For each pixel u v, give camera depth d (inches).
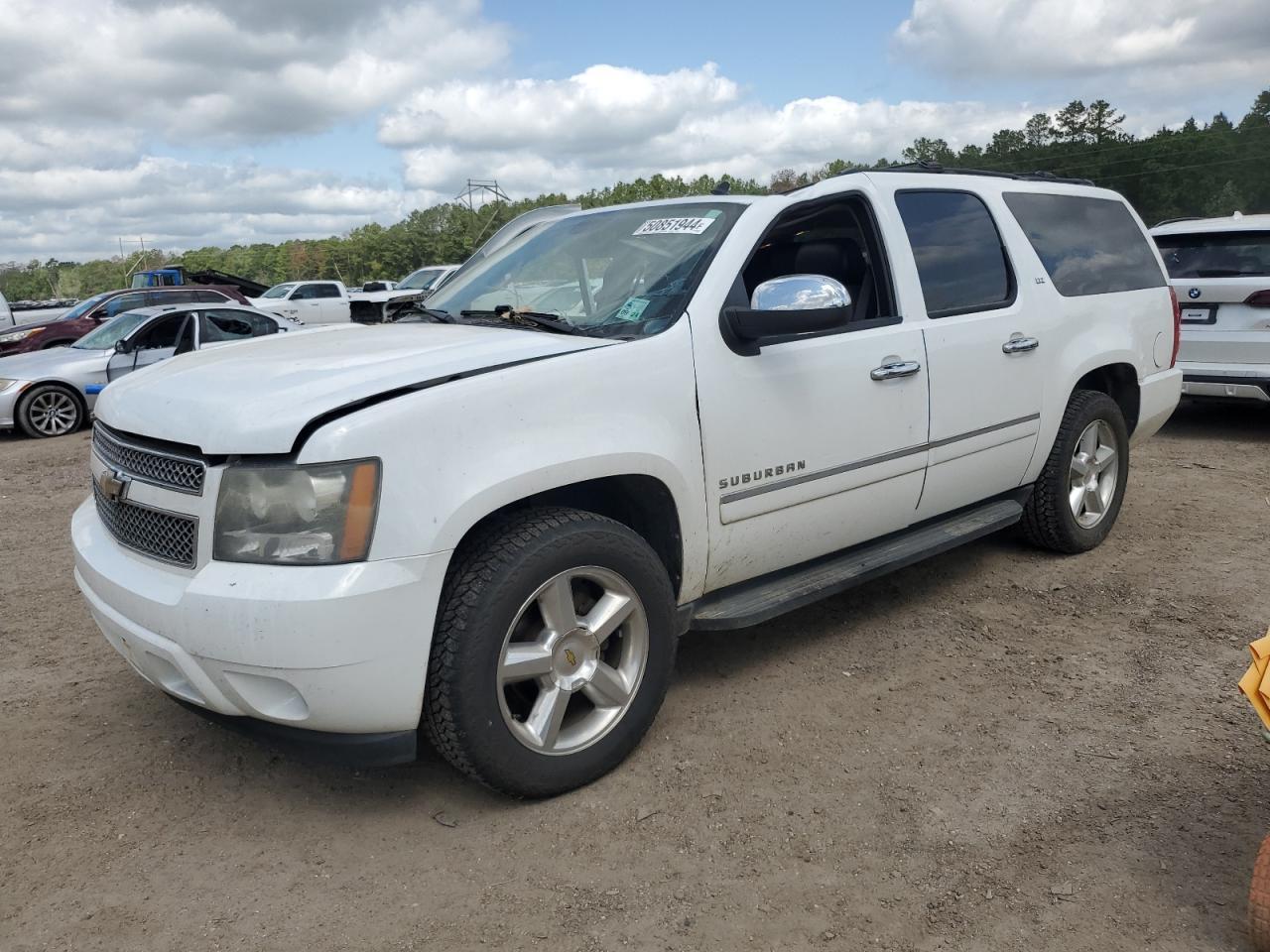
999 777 120.0
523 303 145.3
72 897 100.6
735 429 130.9
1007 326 173.2
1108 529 209.2
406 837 110.7
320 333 145.9
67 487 316.8
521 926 95.1
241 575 100.0
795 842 107.7
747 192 154.8
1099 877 100.3
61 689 151.2
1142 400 210.5
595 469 114.7
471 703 106.4
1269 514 232.8
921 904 97.0
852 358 145.6
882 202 159.6
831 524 147.6
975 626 168.9
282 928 95.5
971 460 169.2
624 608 119.6
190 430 105.5
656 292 133.6
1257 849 103.7
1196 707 136.9
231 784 122.6
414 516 101.1
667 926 94.7
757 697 143.7
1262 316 297.7
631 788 119.4
